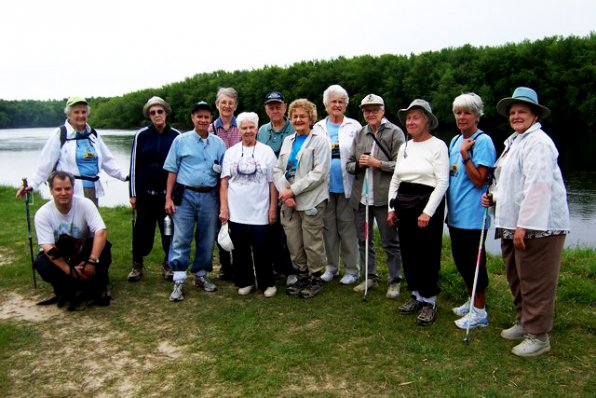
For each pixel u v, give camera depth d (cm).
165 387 328
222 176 480
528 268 343
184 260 481
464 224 388
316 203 459
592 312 426
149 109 518
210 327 416
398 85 4650
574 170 1870
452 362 348
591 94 3644
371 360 354
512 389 314
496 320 416
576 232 1009
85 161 517
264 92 5803
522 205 331
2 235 740
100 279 468
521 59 3941
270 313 443
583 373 331
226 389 323
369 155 461
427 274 406
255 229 473
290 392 318
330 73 5247
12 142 4678
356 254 520
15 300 487
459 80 4212
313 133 460
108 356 372
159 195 526
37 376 346
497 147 2775
